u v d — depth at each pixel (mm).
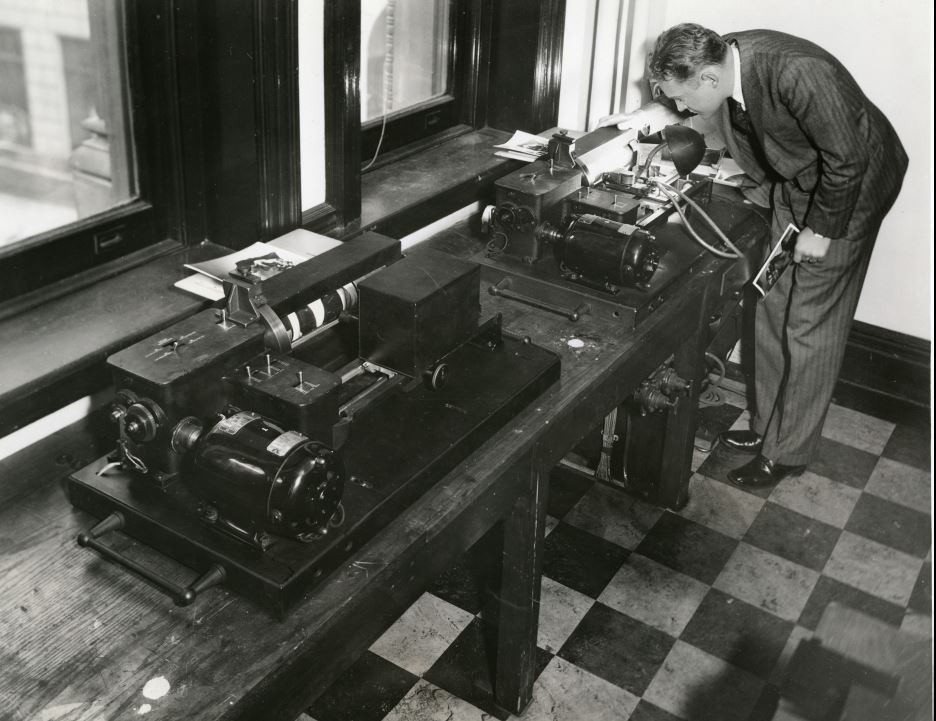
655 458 3160
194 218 2572
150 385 1646
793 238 3080
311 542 1644
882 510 3166
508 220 2654
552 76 3436
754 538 3121
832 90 2652
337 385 1761
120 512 1721
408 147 3326
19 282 2223
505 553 2264
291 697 1594
